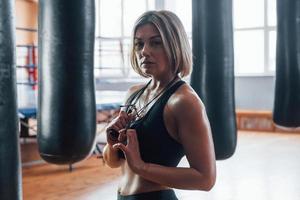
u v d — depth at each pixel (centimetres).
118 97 744
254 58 991
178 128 143
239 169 546
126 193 156
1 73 158
